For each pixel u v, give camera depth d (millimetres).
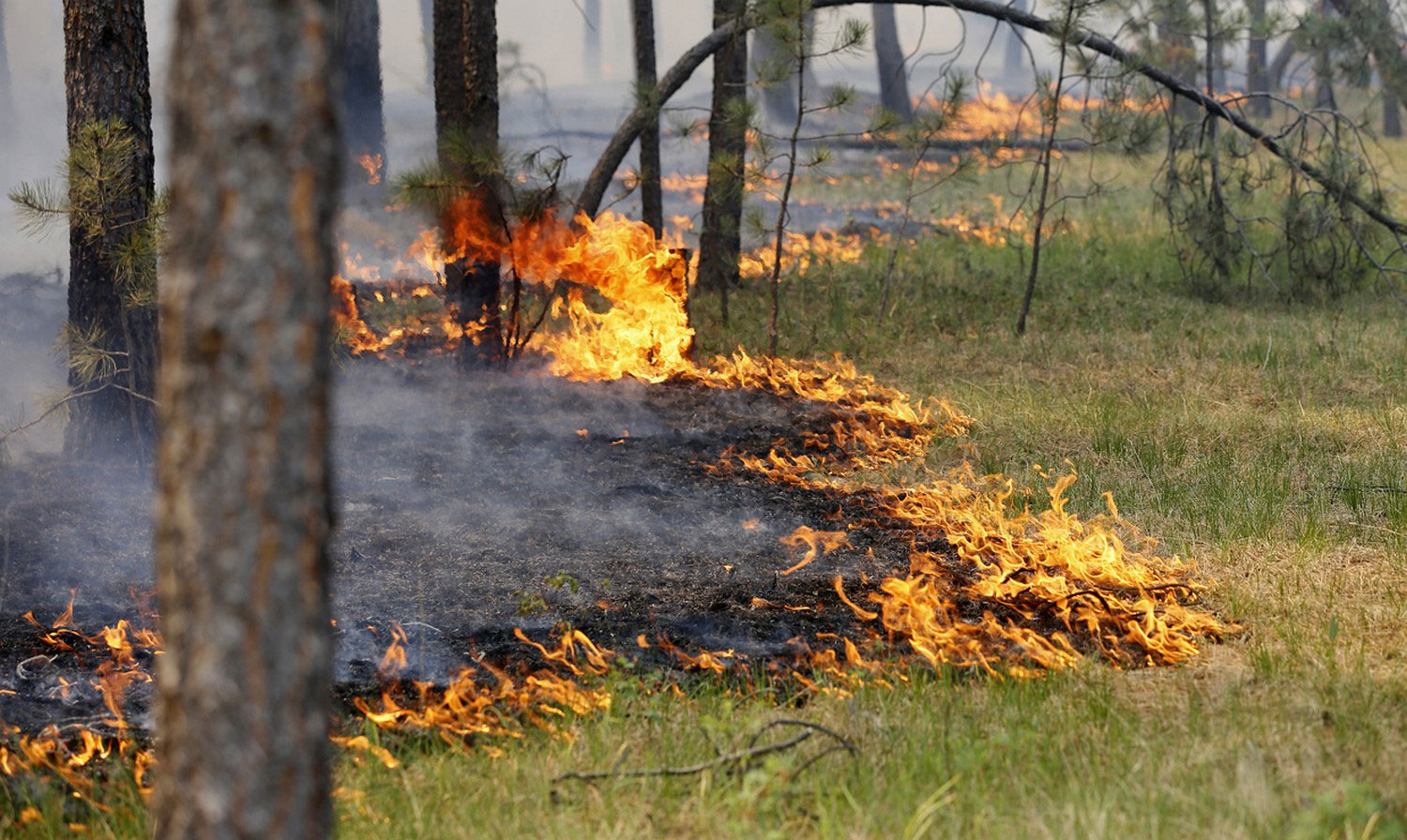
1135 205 32250
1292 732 6727
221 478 3668
